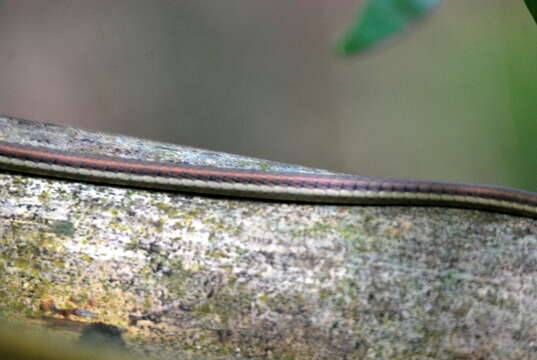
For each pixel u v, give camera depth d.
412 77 1.68
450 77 1.58
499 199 1.11
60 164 1.10
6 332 1.02
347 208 1.10
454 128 1.61
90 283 1.07
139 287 1.07
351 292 1.08
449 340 1.08
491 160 1.53
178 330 1.07
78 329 1.07
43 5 1.75
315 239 1.09
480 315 1.08
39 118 1.72
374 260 1.08
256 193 1.10
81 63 1.75
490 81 1.49
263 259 1.08
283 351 1.07
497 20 1.43
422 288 1.08
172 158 1.14
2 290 1.07
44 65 1.73
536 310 1.08
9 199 1.09
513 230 1.10
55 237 1.08
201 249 1.08
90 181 1.10
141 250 1.08
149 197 1.10
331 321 1.07
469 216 1.10
